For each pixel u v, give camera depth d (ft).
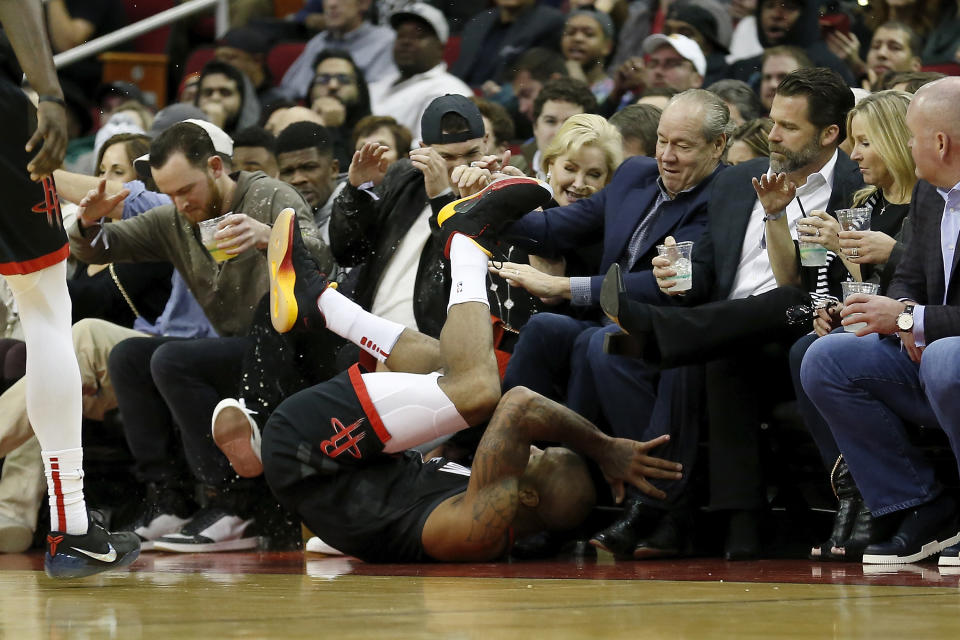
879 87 54.08
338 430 36.68
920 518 34.81
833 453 37.04
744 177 41.68
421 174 48.42
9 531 48.19
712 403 37.93
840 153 41.57
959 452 32.96
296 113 69.26
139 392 48.65
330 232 48.21
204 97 79.71
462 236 38.19
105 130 74.43
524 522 39.09
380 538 36.63
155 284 55.11
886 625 19.58
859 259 36.60
